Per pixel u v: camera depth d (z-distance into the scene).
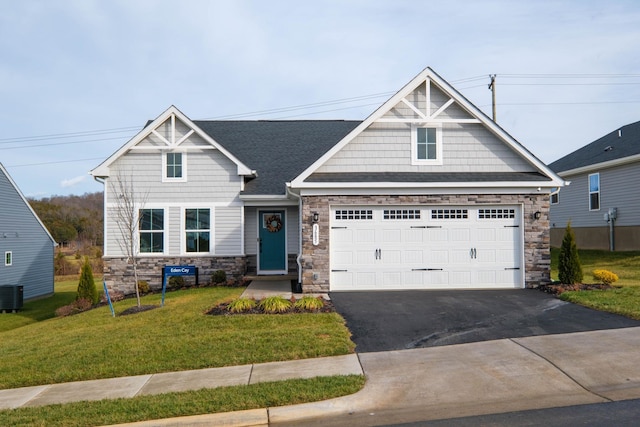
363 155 14.88
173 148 17.98
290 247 18.83
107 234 17.97
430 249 14.32
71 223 55.28
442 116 15.03
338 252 14.29
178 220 18.14
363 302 12.61
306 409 6.47
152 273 18.02
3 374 8.59
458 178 14.30
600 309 11.08
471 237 14.34
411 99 15.10
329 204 14.20
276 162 19.86
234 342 9.39
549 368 7.58
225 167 18.22
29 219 26.89
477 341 9.16
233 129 22.28
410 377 7.48
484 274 14.34
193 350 9.09
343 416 6.27
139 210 18.02
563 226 27.05
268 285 16.28
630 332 9.20
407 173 14.77
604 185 23.47
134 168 18.14
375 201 14.20
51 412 6.68
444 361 8.12
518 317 10.74
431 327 10.24
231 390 7.10
